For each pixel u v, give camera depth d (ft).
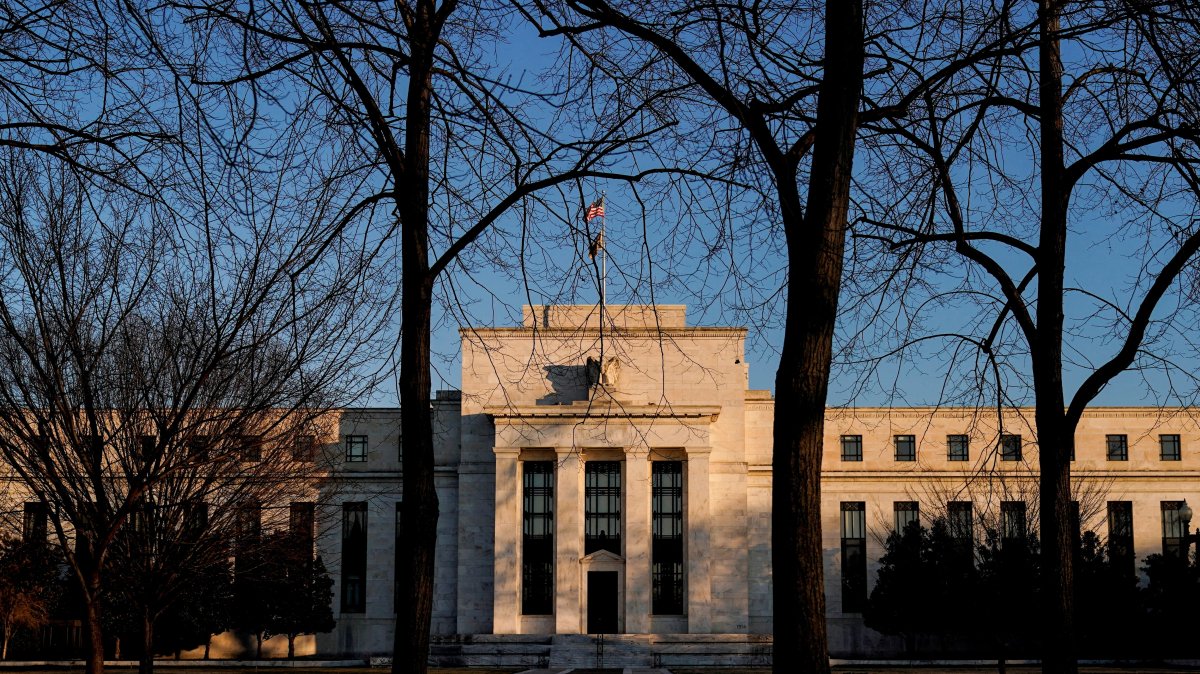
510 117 57.57
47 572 238.68
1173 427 323.16
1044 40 58.90
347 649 315.37
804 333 49.62
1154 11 56.70
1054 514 69.51
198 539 97.71
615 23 52.95
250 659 312.50
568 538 295.48
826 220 49.78
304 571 240.12
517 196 57.36
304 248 64.64
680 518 302.86
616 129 56.24
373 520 320.29
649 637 286.87
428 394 60.59
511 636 290.15
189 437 85.51
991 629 237.04
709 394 310.04
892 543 299.17
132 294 81.30
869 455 322.14
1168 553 288.92
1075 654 69.00
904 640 313.53
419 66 56.65
